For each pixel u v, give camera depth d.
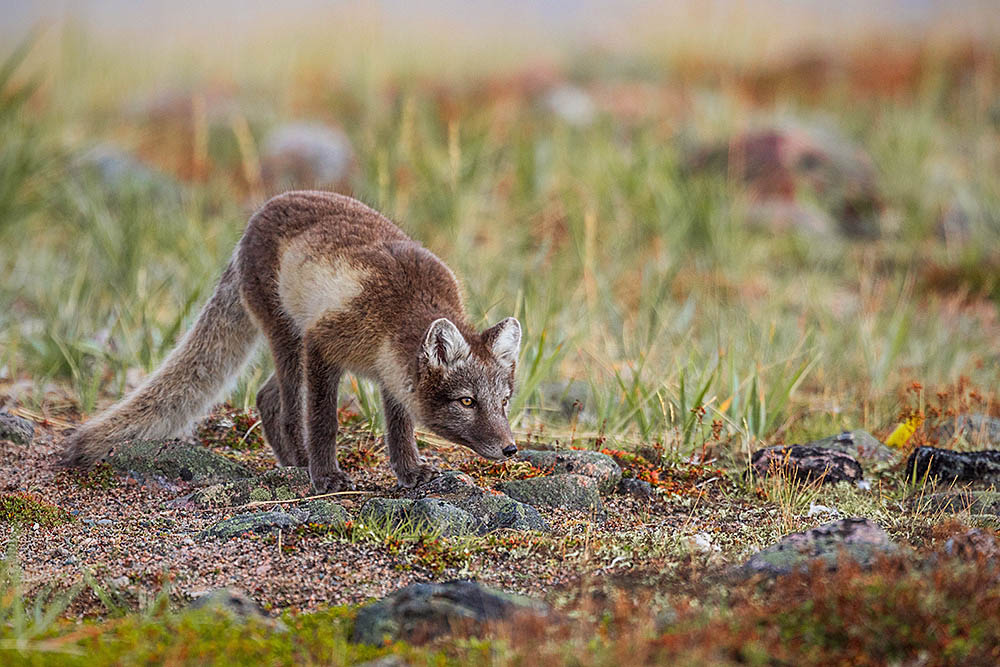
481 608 6.26
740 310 14.51
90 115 24.52
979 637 5.68
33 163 16.94
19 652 5.63
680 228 17.09
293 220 9.45
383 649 5.87
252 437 10.38
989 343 14.39
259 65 29.09
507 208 18.06
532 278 13.96
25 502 8.27
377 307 8.77
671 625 6.05
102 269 14.60
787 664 5.60
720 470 9.61
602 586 6.88
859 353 13.28
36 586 6.93
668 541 7.73
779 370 12.03
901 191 20.39
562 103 25.98
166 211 17.08
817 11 32.12
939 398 11.32
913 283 16.41
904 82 27.78
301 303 9.12
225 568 7.25
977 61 28.25
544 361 12.25
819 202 20.20
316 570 7.22
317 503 8.21
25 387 11.38
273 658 5.71
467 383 8.55
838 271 17.59
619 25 33.50
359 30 30.86
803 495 8.99
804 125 23.39
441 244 15.56
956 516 8.16
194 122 23.67
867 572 6.49
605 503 8.88
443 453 10.00
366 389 10.73
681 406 10.38
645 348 12.62
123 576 7.11
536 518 8.12
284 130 22.27
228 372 10.16
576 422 10.66
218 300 10.05
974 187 20.73
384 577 7.13
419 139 20.38
